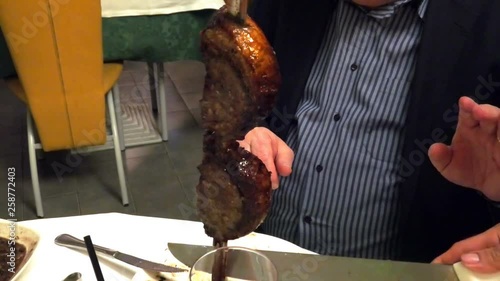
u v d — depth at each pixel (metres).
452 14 0.63
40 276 0.51
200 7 1.36
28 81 1.16
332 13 0.74
